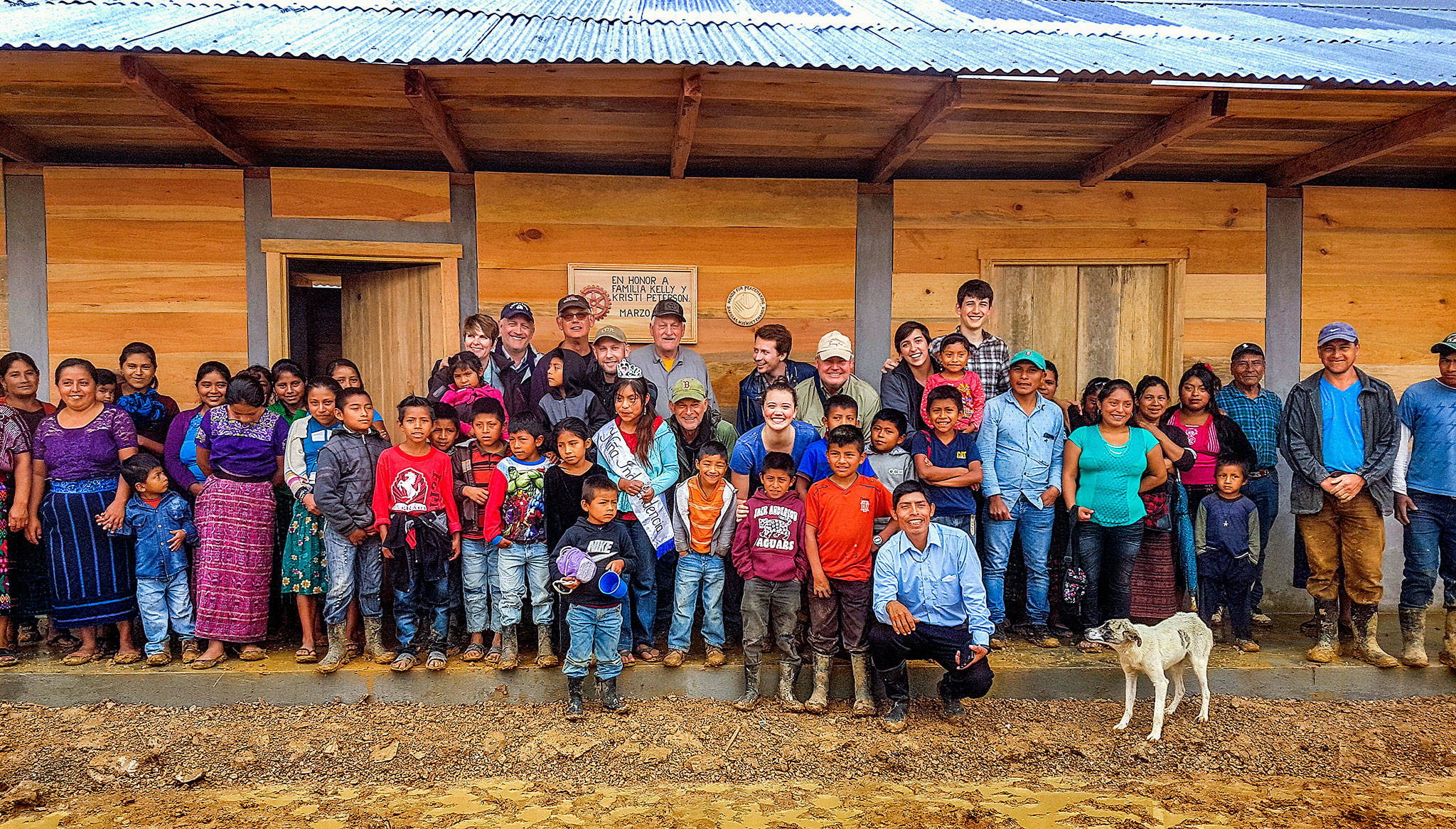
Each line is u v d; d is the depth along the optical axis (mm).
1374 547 4641
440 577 4348
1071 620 5105
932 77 4168
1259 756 4035
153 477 4387
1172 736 4168
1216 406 5070
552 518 4402
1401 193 6078
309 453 4504
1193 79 4125
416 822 3355
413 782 3775
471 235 5641
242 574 4441
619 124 4930
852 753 4008
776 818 3398
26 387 4695
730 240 5777
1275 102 4543
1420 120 4711
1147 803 3545
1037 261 5934
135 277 5457
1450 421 4637
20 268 5426
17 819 3354
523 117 4820
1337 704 4578
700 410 4641
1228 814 3461
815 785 3750
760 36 4719
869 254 5867
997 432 4828
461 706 4383
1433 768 3977
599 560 4152
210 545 4418
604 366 4918
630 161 5645
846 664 4523
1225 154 5613
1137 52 4637
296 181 5512
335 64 4000
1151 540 4762
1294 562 5770
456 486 4500
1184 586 4754
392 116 4789
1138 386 4855
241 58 3920
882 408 4824
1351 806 3549
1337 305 6078
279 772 3830
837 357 4691
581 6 5438
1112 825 3346
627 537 4281
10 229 5406
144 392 4941
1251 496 5262
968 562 4195
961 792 3668
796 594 4375
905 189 5867
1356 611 4734
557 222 5676
